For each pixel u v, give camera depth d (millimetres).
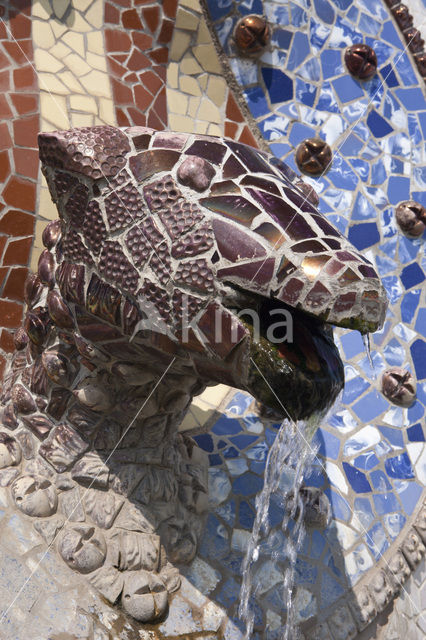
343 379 2068
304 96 3357
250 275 1893
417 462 3008
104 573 2201
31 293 2377
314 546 2617
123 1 3018
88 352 2172
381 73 3545
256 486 2652
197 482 2518
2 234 2592
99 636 2102
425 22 3934
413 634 2727
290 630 2398
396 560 2732
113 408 2293
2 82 2693
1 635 1998
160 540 2318
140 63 3016
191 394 2295
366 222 3295
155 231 1969
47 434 2330
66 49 2848
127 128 2117
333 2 3496
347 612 2525
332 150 3334
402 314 3244
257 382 1924
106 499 2281
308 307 1873
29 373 2369
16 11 2793
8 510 2215
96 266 2043
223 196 1971
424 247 3391
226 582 2391
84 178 2035
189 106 3123
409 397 3074
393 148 3467
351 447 2920
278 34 3338
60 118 2729
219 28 3232
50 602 2102
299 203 2025
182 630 2234
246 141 3227
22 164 2631
